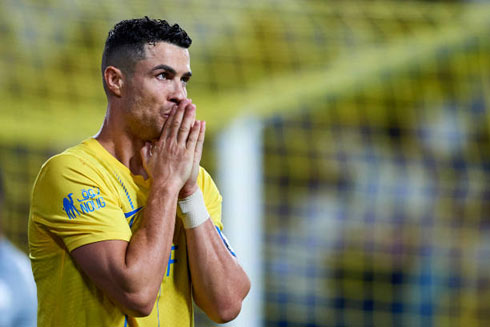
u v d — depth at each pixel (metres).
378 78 27.03
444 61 26.64
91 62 25.36
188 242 8.53
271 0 26.69
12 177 25.33
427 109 27.89
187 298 8.67
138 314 7.77
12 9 25.62
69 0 26.06
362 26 25.73
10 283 11.90
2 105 23.81
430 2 27.72
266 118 23.33
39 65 25.08
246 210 20.91
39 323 8.40
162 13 25.81
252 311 20.20
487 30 25.59
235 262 8.79
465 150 27.66
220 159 21.97
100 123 23.53
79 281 8.12
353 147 28.20
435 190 27.47
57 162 8.18
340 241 27.11
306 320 26.00
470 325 25.38
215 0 26.55
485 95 27.16
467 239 26.77
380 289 25.91
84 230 7.91
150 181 8.47
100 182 8.15
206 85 24.47
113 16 26.06
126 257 7.77
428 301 25.30
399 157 27.92
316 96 24.08
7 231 25.20
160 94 8.25
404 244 26.73
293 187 28.19
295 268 26.66
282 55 25.11
